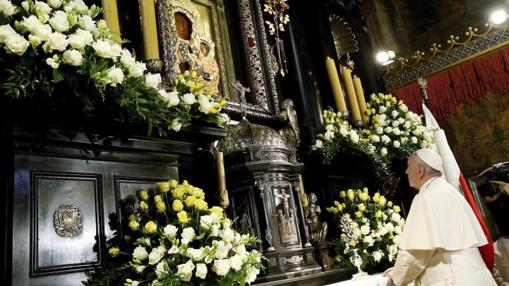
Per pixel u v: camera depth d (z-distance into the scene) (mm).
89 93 2318
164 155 2881
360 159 5078
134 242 2359
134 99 2432
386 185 5375
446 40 8047
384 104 6074
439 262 2723
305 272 3426
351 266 3887
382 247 4125
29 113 2217
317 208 3977
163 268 2145
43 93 2211
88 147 2502
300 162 4324
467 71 7617
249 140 3684
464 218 2811
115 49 2400
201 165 3729
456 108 7676
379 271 4277
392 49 8719
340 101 5652
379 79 7320
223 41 5062
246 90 4586
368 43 7512
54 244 2211
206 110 2947
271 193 3570
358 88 6195
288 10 5840
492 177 4184
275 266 3342
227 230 2408
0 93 2096
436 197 2867
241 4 5324
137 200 2627
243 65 5105
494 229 7062
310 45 6109
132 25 3895
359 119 5785
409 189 5867
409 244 2773
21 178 2209
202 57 4723
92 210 2420
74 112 2352
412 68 8297
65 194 2346
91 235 2365
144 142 2748
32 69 2133
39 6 2285
